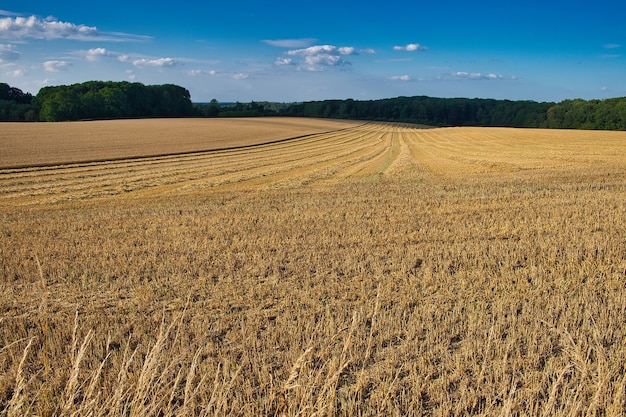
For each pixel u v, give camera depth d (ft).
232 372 16.08
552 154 124.57
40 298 25.22
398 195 62.34
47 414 12.59
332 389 12.81
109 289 26.61
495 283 25.30
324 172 97.96
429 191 65.41
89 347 17.87
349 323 20.12
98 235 40.91
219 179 89.71
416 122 447.01
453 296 23.58
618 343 17.72
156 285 26.86
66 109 304.09
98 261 32.12
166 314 22.45
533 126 364.38
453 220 44.19
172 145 158.71
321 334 19.02
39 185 82.02
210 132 216.74
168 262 31.07
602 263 28.22
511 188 65.36
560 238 34.78
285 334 19.33
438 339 18.56
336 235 38.65
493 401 14.10
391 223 43.27
